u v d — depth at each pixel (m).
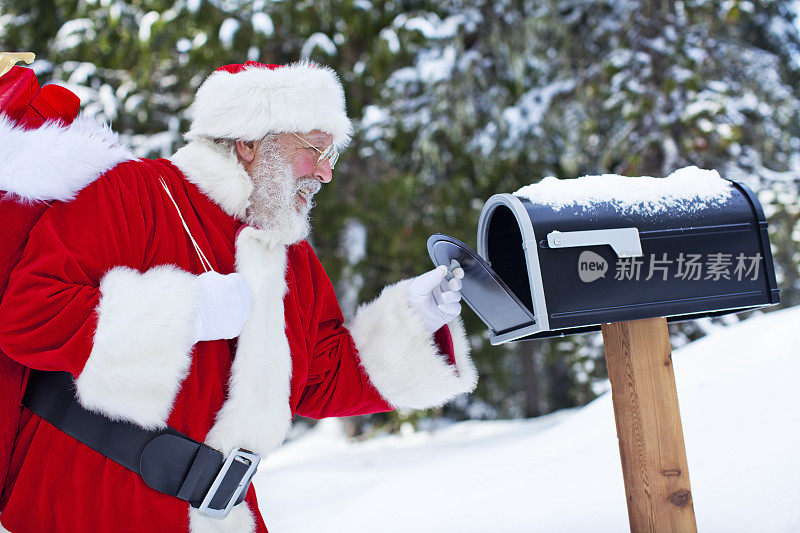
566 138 8.29
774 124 8.48
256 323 1.50
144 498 1.40
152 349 1.31
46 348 1.30
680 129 8.02
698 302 1.65
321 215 8.58
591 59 8.82
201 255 1.53
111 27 8.04
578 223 1.60
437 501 3.09
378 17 7.95
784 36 8.90
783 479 2.06
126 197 1.48
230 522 1.46
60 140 1.43
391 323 1.80
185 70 8.51
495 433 7.98
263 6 7.61
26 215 1.39
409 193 8.41
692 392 3.11
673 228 1.65
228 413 1.46
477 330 10.02
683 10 8.41
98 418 1.40
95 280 1.39
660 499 1.67
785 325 3.38
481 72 8.20
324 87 1.70
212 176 1.59
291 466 7.16
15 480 1.42
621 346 1.70
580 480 2.75
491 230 1.90
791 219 7.96
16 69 1.59
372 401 1.82
